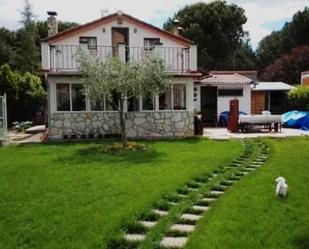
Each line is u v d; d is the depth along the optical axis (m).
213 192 7.67
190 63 18.78
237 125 20.20
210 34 47.31
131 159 11.48
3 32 53.56
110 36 19.25
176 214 6.12
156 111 18.25
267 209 6.26
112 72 13.66
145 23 19.44
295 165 10.22
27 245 4.92
